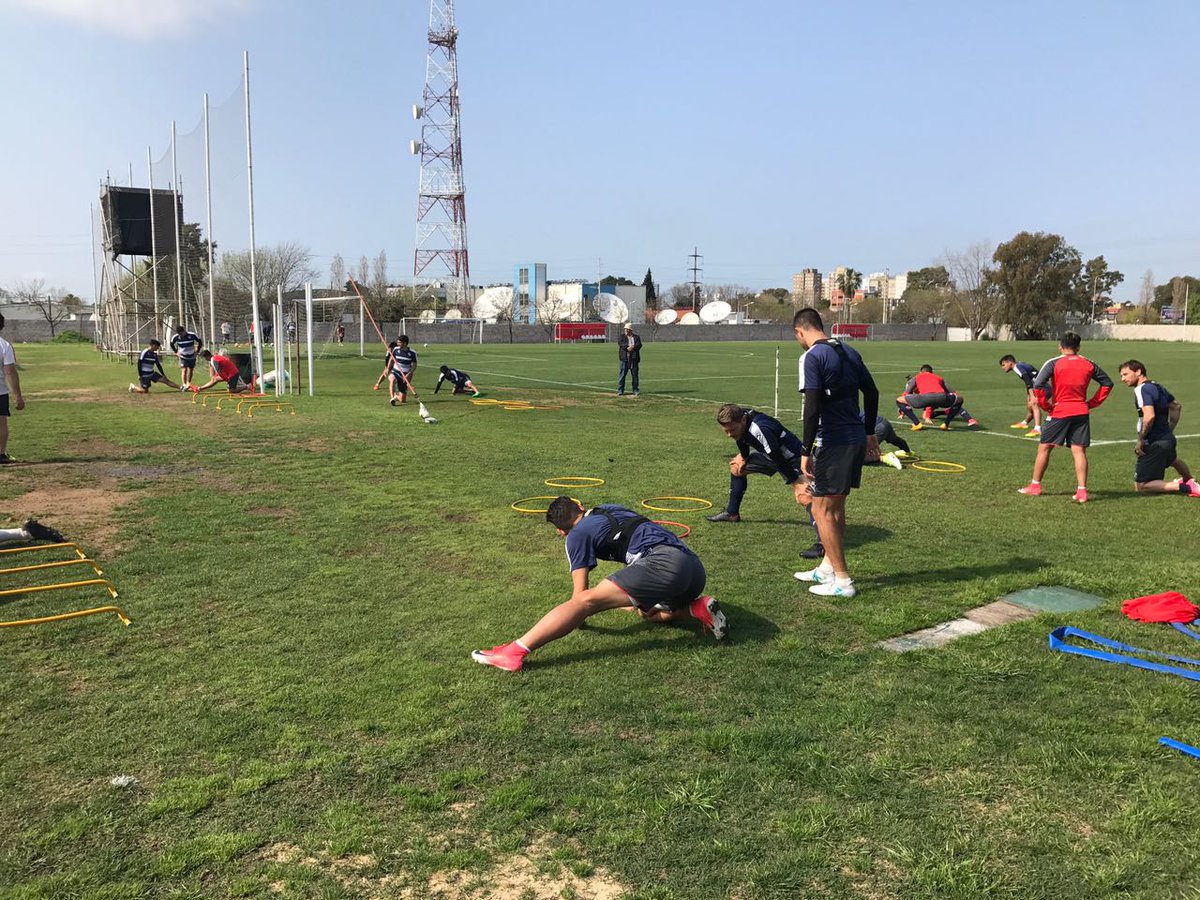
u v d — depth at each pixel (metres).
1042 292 81.94
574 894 2.62
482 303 77.31
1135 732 3.64
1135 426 15.48
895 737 3.62
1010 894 2.61
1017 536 7.28
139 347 35.00
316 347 49.31
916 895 2.61
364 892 2.63
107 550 6.60
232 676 4.24
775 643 4.71
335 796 3.17
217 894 2.63
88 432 13.39
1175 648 4.62
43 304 66.12
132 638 4.76
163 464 10.54
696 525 7.58
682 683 4.18
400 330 60.88
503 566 6.22
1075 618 5.05
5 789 3.21
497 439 13.02
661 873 2.72
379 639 4.75
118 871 2.73
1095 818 3.03
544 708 3.89
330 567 6.17
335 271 77.44
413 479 9.66
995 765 3.39
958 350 50.75
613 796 3.16
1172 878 2.69
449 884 2.67
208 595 5.51
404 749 3.50
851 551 6.73
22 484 9.20
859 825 2.99
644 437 13.41
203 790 3.19
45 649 4.59
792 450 6.80
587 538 4.66
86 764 3.39
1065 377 8.70
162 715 3.81
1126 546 6.97
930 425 15.41
